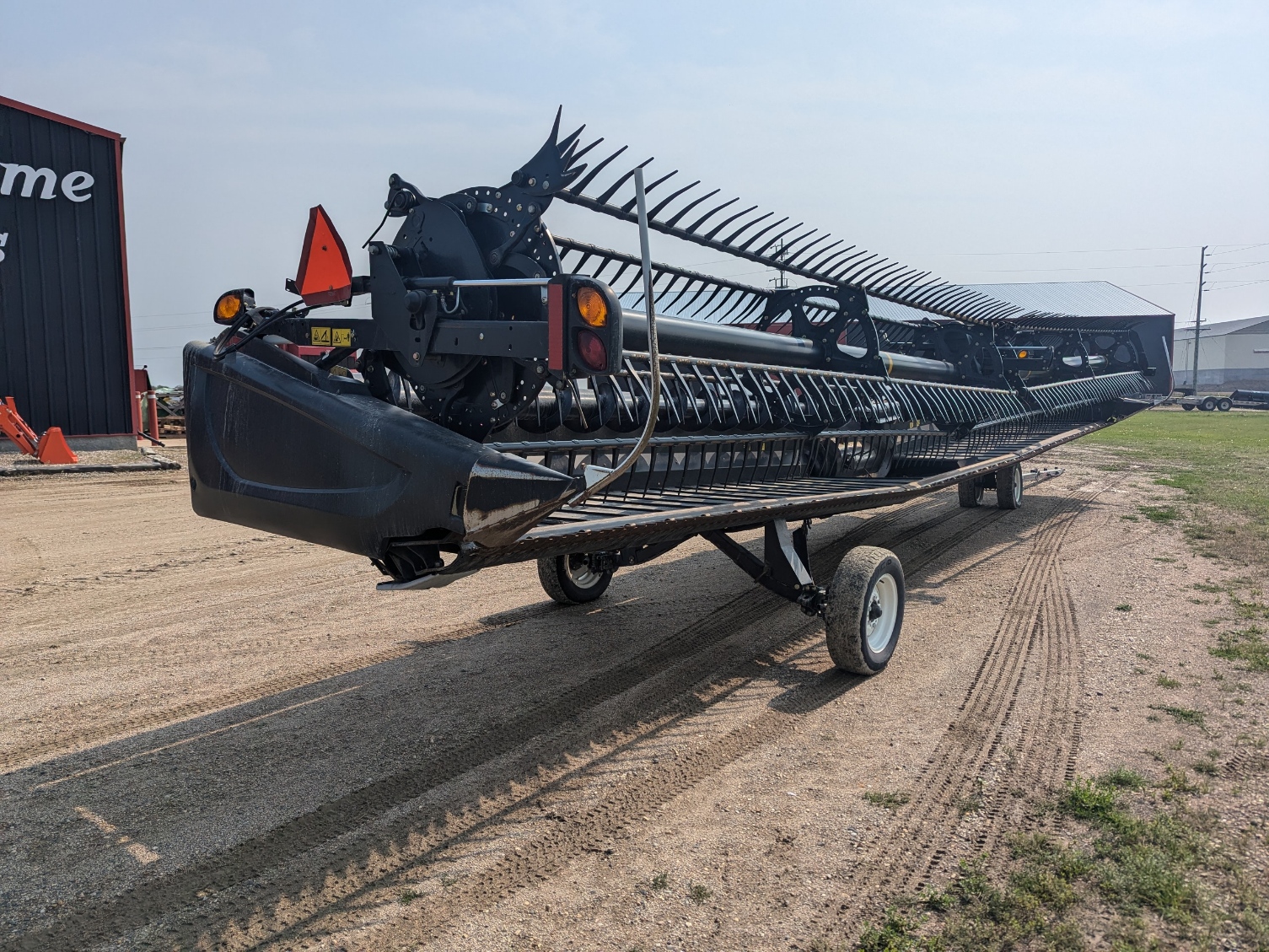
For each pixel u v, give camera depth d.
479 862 3.02
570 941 2.58
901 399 7.15
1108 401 13.63
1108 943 2.54
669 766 3.76
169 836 3.19
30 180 14.31
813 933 2.60
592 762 3.79
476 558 3.01
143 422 21.02
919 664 5.07
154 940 2.60
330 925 2.67
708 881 2.89
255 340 3.56
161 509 10.34
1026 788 3.49
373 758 3.83
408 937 2.61
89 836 3.18
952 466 7.34
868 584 4.66
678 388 5.27
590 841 3.15
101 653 5.21
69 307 14.96
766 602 6.44
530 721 4.24
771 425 5.86
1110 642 5.42
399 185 3.73
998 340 12.47
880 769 3.69
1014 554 8.23
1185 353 85.56
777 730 4.12
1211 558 7.93
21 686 4.67
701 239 5.15
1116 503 11.50
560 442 4.52
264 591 6.70
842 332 7.12
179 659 5.11
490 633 5.66
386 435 3.00
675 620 5.96
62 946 2.57
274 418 3.42
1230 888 2.80
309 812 3.36
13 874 2.95
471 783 3.61
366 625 5.82
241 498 3.56
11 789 3.53
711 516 4.04
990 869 2.92
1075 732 4.04
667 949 2.54
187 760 3.81
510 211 3.44
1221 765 3.67
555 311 2.95
